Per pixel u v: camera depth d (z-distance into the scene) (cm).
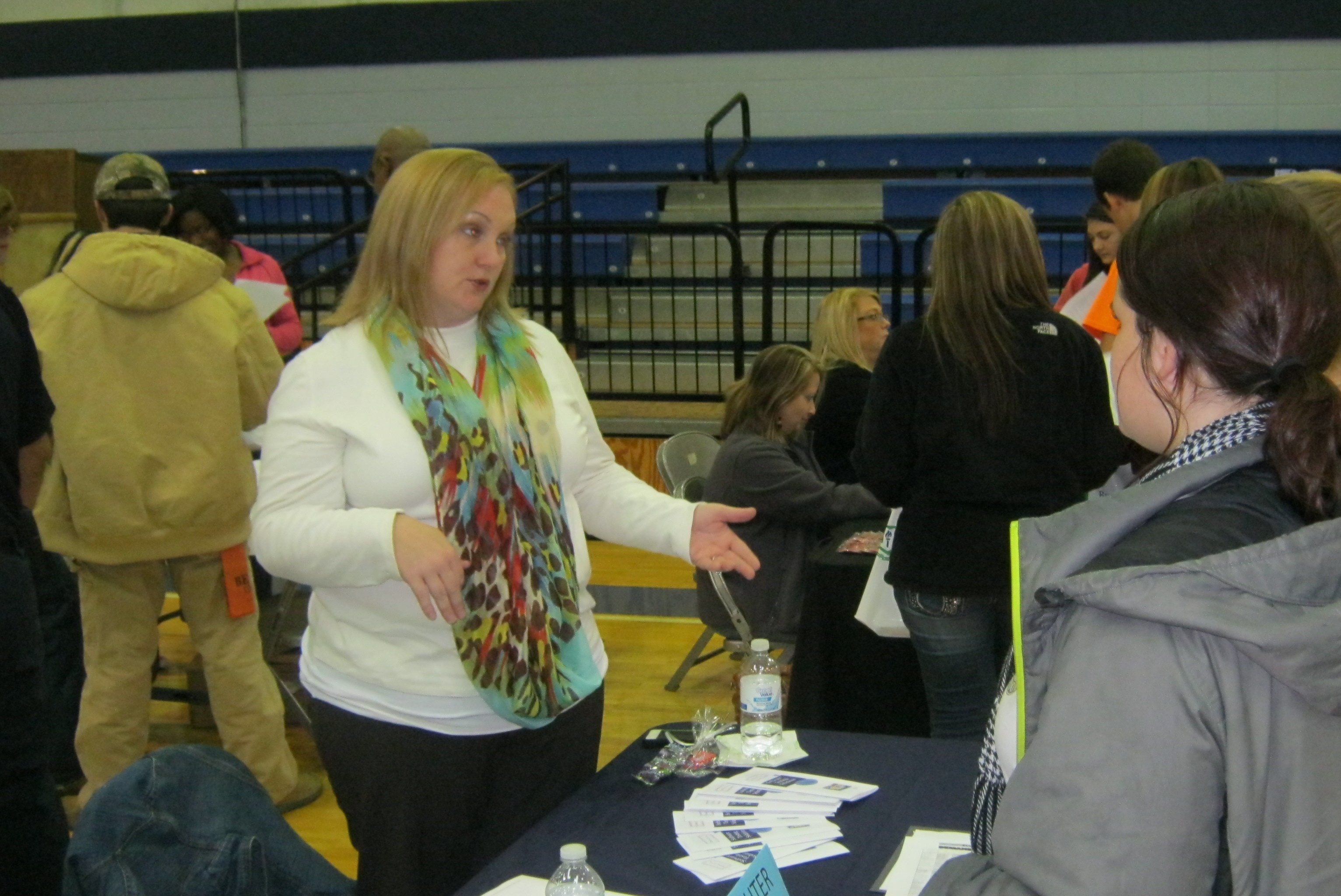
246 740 301
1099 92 736
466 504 162
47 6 834
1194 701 76
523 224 647
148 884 141
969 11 742
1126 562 79
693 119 782
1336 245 103
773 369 340
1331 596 77
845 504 327
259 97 821
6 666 193
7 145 853
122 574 284
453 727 165
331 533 154
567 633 171
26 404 218
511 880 138
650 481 621
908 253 731
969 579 225
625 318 709
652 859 143
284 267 615
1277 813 76
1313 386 80
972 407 223
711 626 351
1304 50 713
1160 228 87
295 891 151
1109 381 232
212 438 280
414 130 392
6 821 195
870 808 155
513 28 790
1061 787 77
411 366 163
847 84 761
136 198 292
